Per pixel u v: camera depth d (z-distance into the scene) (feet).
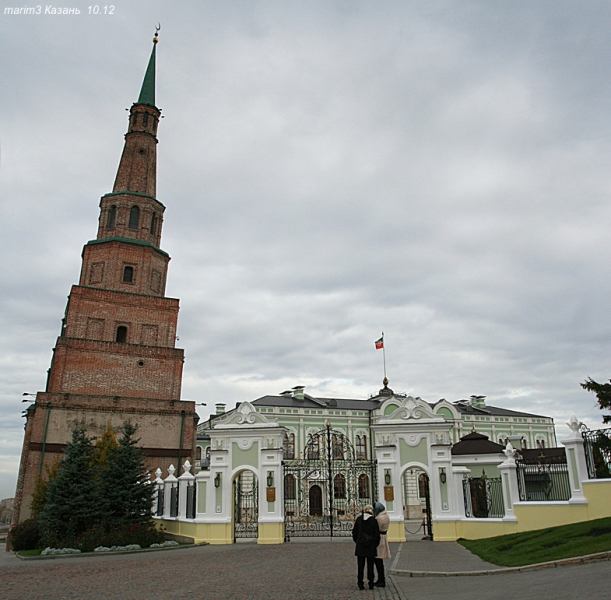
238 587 40.47
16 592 42.14
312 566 52.60
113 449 102.68
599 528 47.65
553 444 229.45
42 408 131.54
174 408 144.87
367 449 199.82
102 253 158.20
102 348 144.05
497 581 36.32
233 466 85.10
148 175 176.35
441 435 80.48
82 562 66.54
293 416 194.49
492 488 78.69
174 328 156.97
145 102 184.03
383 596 35.47
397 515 78.18
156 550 79.05
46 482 115.44
